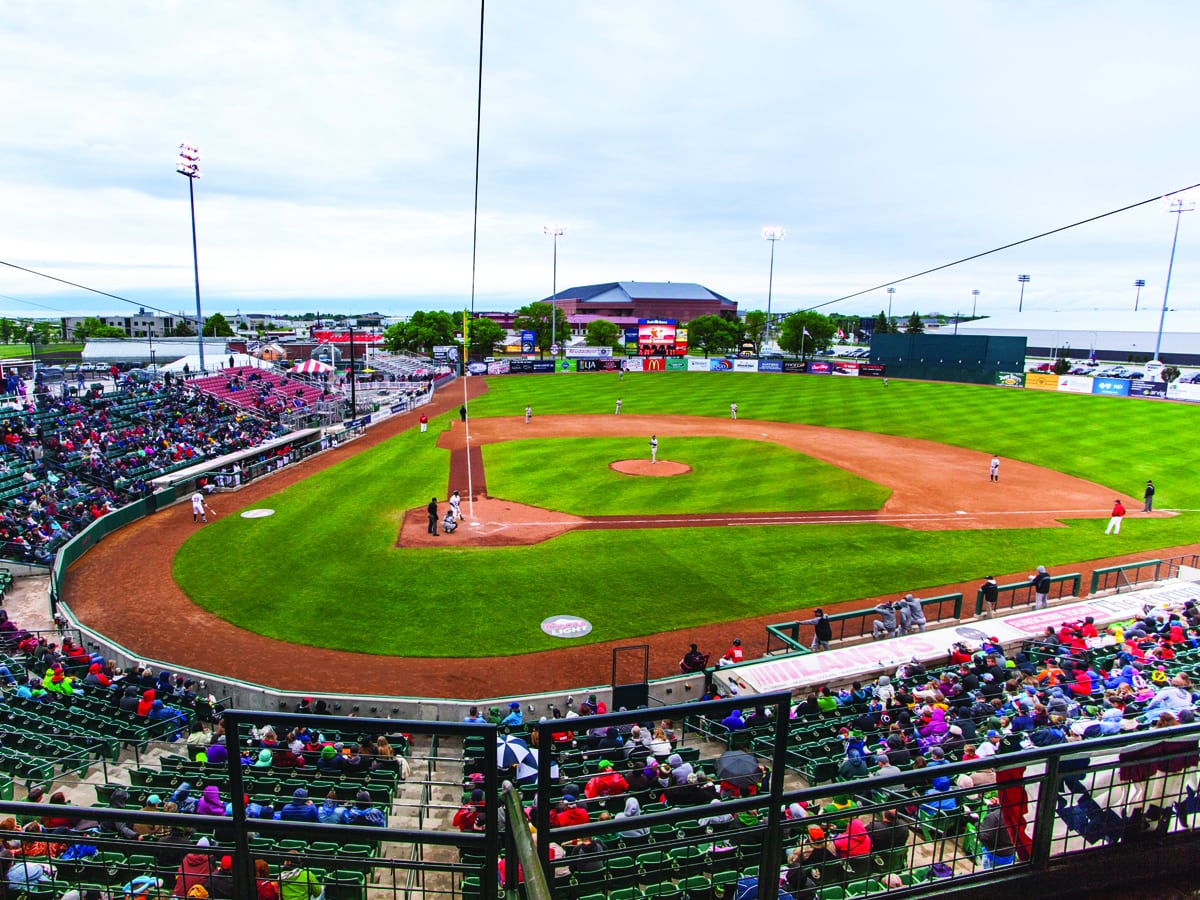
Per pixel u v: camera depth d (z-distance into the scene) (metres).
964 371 95.38
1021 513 36.19
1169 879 5.45
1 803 4.22
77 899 7.53
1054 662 18.45
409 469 45.25
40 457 38.31
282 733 15.60
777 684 18.16
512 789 4.33
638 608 24.62
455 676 20.27
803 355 122.00
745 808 4.52
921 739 13.76
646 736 14.48
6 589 26.44
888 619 22.27
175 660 21.00
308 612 24.14
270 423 54.97
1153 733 5.18
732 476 43.09
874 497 38.69
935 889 5.02
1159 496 39.81
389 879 10.70
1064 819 5.40
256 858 4.41
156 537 32.06
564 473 43.81
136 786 13.29
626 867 9.77
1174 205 88.75
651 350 113.75
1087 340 140.88
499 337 137.00
